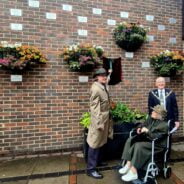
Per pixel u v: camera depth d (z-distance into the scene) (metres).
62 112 3.82
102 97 2.86
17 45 3.35
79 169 3.12
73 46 3.65
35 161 3.39
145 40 4.08
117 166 3.19
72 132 3.88
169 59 4.09
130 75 4.16
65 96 3.82
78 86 3.88
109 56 4.02
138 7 4.19
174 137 4.42
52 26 3.73
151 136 2.71
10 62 3.23
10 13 3.53
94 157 2.90
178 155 3.65
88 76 3.92
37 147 3.71
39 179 2.80
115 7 4.05
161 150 2.68
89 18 3.92
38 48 3.67
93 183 2.71
